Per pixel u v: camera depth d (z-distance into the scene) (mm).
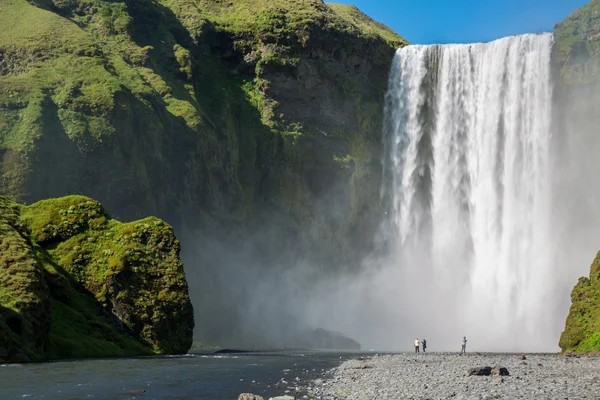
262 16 116188
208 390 30484
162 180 86750
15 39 92000
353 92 116750
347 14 147750
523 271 107688
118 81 88438
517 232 109250
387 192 116938
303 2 121062
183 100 97375
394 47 125438
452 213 112875
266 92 111188
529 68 112312
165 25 111812
